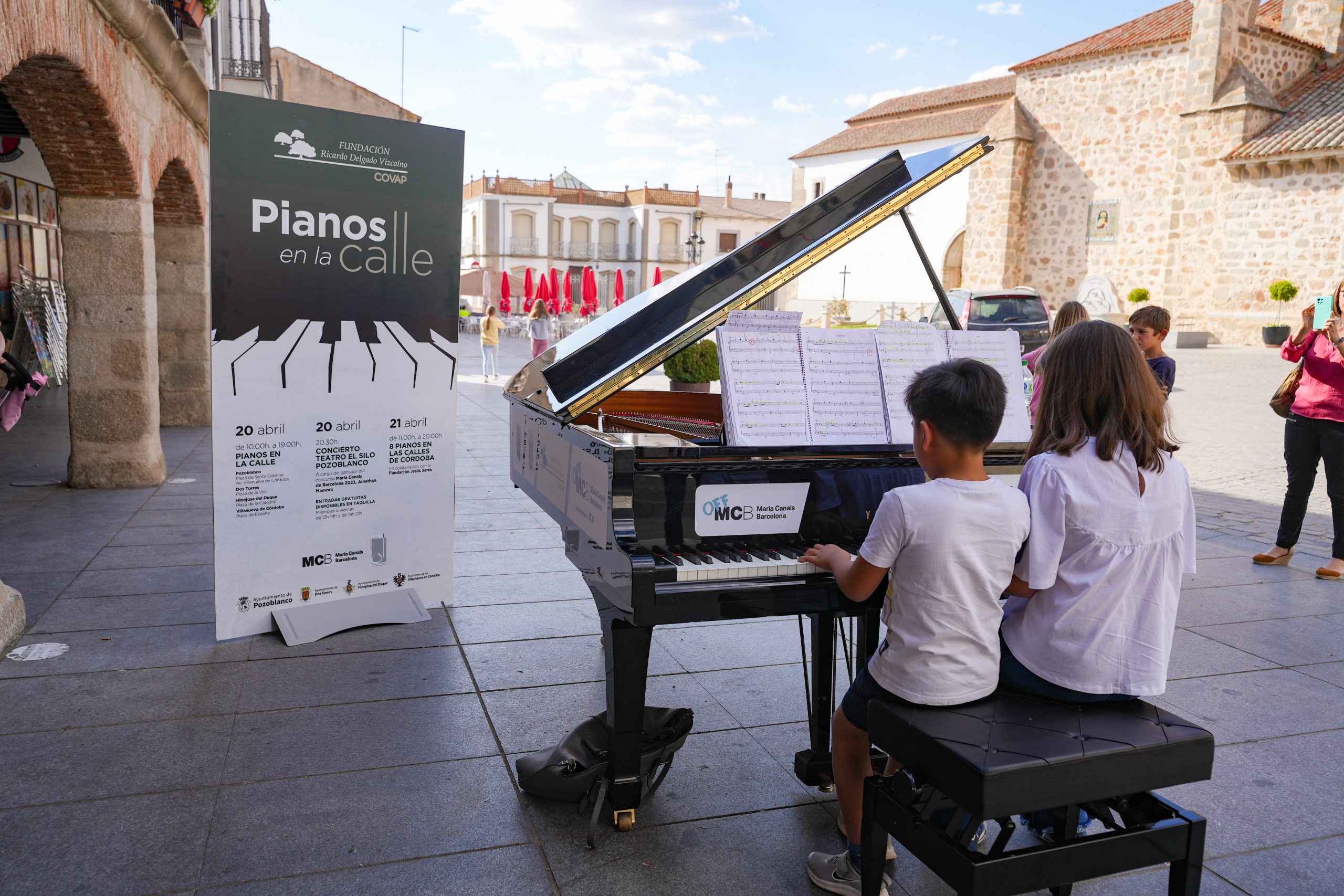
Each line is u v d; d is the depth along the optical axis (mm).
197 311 9133
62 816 2379
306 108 3512
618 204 55438
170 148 7219
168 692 3150
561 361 2512
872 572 1894
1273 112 18828
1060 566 1942
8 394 5781
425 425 4012
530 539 5328
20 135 8734
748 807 2564
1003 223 22562
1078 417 1927
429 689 3254
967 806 1702
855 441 2352
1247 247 18641
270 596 3727
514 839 2361
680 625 4004
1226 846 2420
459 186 3902
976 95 27562
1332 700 3352
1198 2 18688
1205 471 7992
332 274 3680
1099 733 1824
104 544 4910
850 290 29516
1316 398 4828
